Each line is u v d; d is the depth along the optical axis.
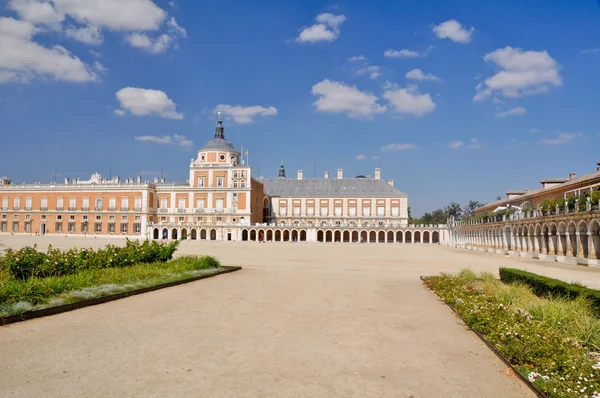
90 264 20.69
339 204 121.19
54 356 9.13
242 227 105.50
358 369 8.83
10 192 116.31
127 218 109.06
